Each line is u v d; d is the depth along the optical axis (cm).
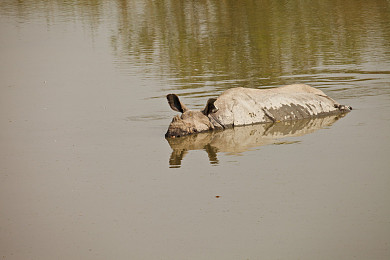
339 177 3322
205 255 2562
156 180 3444
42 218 2997
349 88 5441
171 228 2817
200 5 11844
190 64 6969
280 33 8619
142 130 4512
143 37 8994
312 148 3872
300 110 4656
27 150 4116
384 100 4959
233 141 4141
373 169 3412
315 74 6100
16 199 3256
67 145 4191
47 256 2616
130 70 6819
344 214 2855
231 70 6519
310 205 2973
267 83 5784
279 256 2519
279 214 2895
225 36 8644
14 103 5559
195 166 3653
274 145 3994
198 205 3056
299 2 11450
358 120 4456
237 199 3102
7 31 10275
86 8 12494
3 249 2688
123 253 2612
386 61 6519
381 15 9625
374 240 2606
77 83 6319
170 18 10575
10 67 7419
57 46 8738
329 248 2559
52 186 3428
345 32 8438
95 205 3125
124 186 3375
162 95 5544
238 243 2641
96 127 4634
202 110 4525
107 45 8569
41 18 11475
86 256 2598
